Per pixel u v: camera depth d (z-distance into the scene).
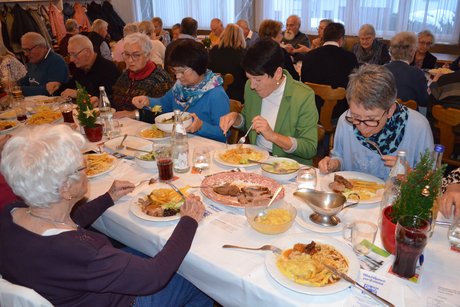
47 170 0.94
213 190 1.48
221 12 7.42
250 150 1.89
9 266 0.98
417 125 1.59
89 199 1.49
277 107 2.05
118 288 1.00
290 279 0.97
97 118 2.25
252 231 1.24
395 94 1.41
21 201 1.11
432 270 1.03
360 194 1.44
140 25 5.66
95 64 3.48
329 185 1.53
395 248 1.01
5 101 3.10
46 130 1.00
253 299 1.01
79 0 7.52
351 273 0.99
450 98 2.79
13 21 6.24
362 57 5.15
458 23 5.32
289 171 1.63
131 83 3.00
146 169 1.76
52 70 3.90
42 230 0.99
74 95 3.28
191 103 2.34
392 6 5.74
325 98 3.41
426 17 5.52
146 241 1.29
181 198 1.43
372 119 1.46
